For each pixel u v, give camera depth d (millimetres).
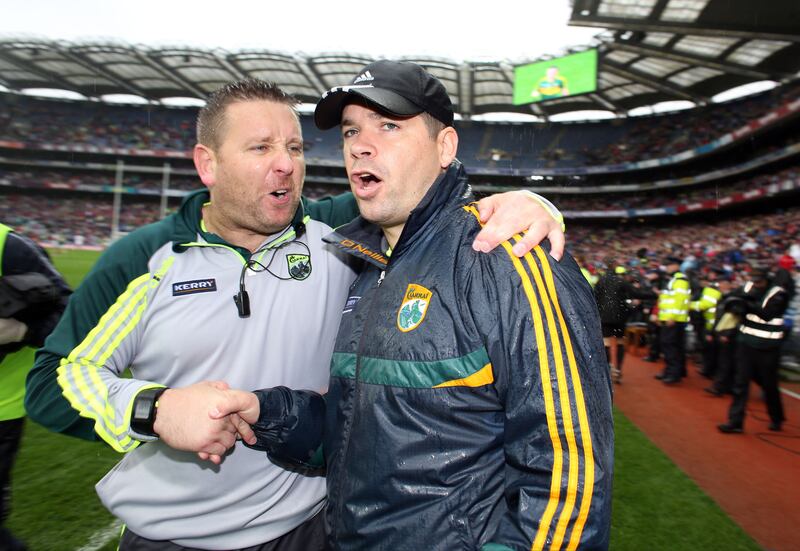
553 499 862
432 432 964
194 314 1275
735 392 4926
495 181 32562
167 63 28594
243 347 1309
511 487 935
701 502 3398
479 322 956
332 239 1310
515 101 25062
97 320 1229
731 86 24359
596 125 32500
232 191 1246
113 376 1199
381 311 1067
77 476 3457
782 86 22469
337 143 34469
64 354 1201
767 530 3043
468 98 29703
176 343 1267
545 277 956
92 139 34844
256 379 1322
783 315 4762
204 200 1396
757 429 5020
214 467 1319
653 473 3895
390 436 989
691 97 26062
